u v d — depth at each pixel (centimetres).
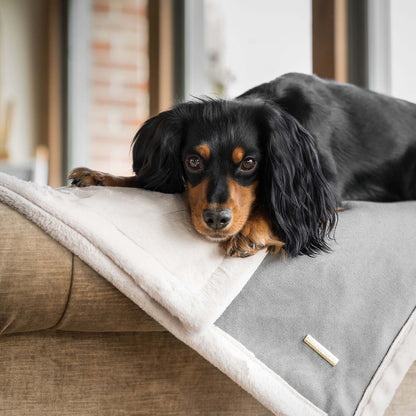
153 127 132
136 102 426
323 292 113
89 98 450
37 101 487
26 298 89
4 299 88
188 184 122
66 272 92
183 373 107
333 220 121
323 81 155
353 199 151
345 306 114
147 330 102
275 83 147
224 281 104
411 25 207
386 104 158
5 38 479
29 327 93
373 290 116
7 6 479
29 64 485
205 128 121
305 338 110
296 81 149
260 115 123
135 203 108
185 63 327
